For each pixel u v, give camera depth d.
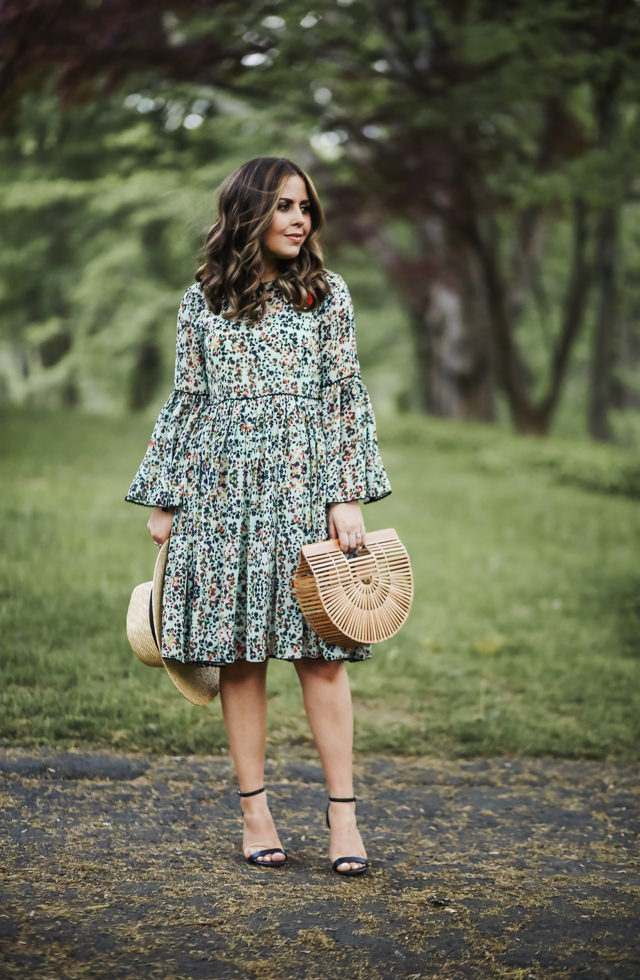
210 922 2.95
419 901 3.16
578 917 3.07
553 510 12.51
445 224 17.44
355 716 5.27
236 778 4.26
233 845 3.58
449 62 12.00
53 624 6.21
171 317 25.89
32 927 2.85
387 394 35.44
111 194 20.00
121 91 11.90
